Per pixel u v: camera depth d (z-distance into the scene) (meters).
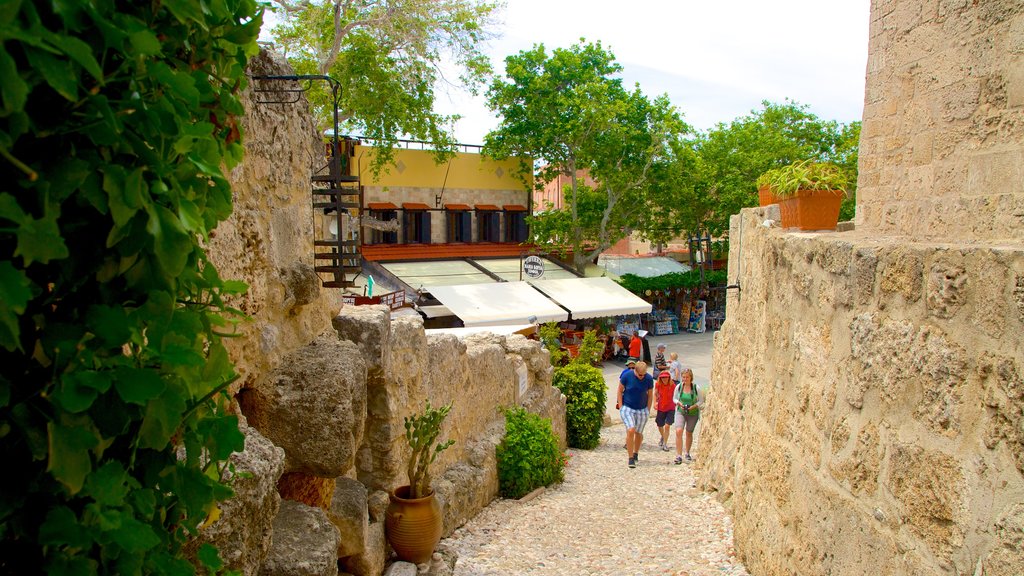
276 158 4.13
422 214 27.84
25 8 1.17
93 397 1.38
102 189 1.41
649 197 30.94
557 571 6.07
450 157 26.97
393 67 19.78
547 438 9.41
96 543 1.58
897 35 4.84
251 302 3.69
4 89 1.12
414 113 21.14
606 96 28.52
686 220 33.84
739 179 32.72
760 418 5.41
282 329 4.17
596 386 13.59
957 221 4.11
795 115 38.38
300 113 4.60
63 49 1.21
